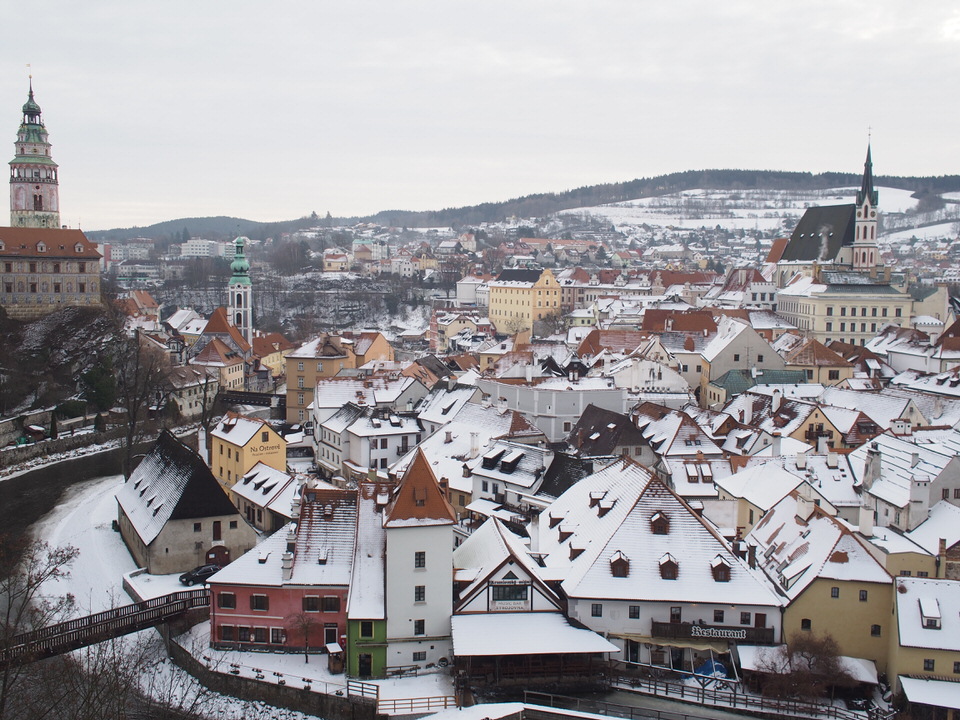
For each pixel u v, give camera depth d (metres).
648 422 140.75
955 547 88.75
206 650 90.81
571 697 79.06
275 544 94.88
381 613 85.19
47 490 156.12
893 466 106.19
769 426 141.88
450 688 82.06
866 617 83.50
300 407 199.75
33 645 80.94
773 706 77.44
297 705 81.75
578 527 95.88
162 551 110.88
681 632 84.06
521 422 136.00
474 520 119.44
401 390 169.38
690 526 89.19
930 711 75.25
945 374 164.88
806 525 92.75
